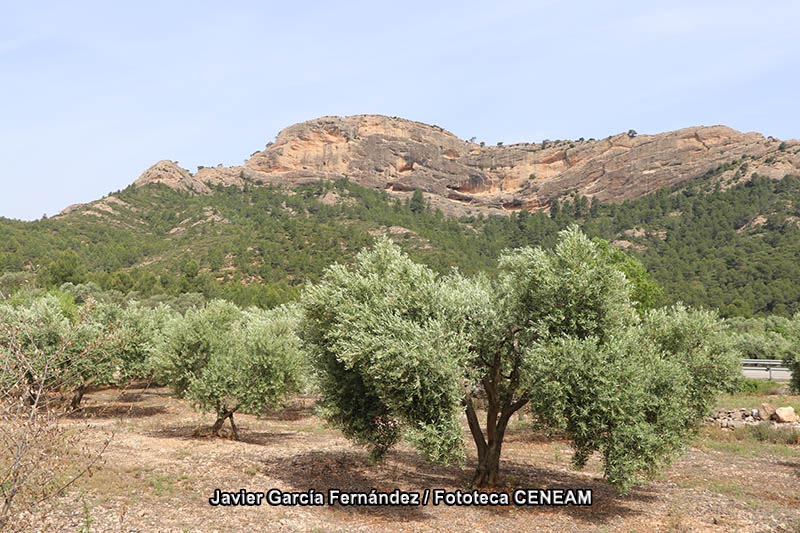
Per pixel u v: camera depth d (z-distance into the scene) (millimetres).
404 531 11531
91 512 10391
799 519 12602
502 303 13977
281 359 20781
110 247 139375
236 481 14148
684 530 11711
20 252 114938
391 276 13594
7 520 6074
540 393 12562
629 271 34219
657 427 13000
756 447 20828
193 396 20484
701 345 16109
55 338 17078
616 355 12453
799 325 24688
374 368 11805
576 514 13070
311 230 143750
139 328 26234
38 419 5875
